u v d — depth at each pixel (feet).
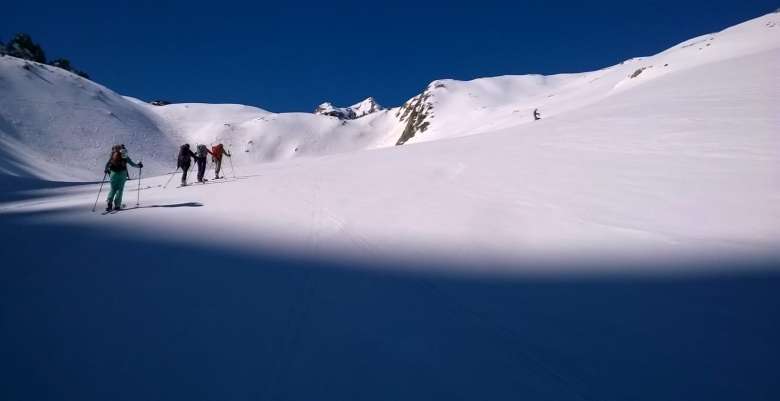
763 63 76.79
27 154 186.29
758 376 7.73
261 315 10.65
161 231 22.33
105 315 10.59
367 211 25.77
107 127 285.23
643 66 225.15
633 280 13.06
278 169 62.49
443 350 8.84
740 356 8.47
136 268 15.08
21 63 294.46
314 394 7.22
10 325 9.93
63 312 10.77
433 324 10.15
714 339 9.21
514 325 10.09
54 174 164.66
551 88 489.67
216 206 30.83
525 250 16.81
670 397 7.16
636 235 17.76
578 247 16.78
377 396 7.19
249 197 34.60
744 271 13.28
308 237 20.20
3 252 17.67
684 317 10.36
